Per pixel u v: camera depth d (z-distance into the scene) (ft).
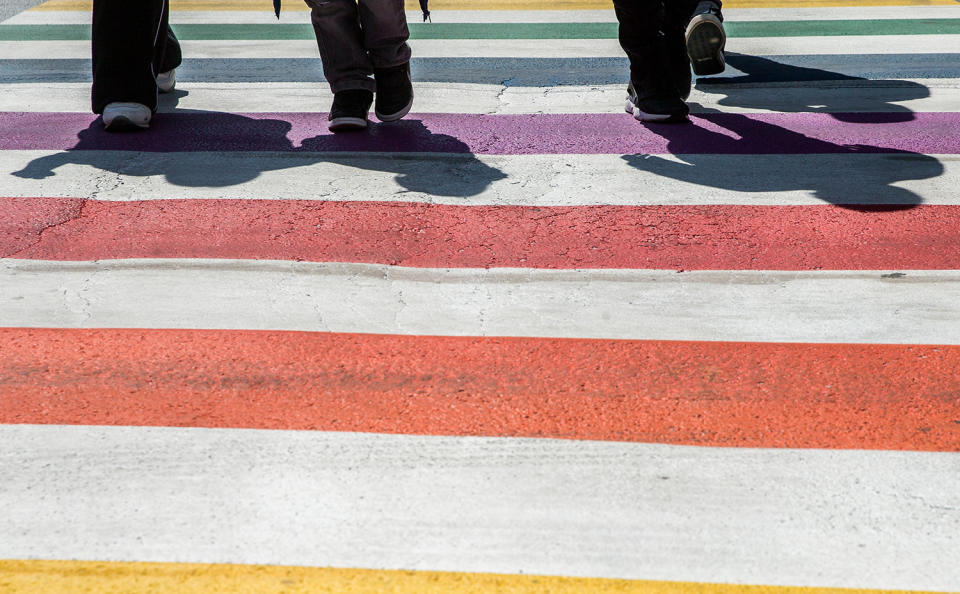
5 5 28.63
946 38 23.25
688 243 12.23
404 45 16.55
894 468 7.92
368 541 7.12
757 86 19.47
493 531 7.22
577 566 6.88
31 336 10.08
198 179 14.49
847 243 12.18
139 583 6.73
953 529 7.21
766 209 13.25
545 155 15.51
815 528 7.23
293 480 7.80
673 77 17.37
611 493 7.63
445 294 10.96
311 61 21.86
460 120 17.42
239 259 11.81
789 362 9.54
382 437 8.38
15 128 17.03
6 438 8.36
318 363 9.57
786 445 8.24
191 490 7.68
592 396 9.00
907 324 10.26
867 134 16.38
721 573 6.81
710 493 7.63
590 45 23.07
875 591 6.63
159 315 10.52
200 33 24.82
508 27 25.07
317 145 16.05
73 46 23.59
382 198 13.70
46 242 12.32
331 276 11.37
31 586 6.72
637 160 15.23
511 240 12.34
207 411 8.79
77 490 7.69
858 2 27.45
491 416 8.69
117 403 8.91
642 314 10.50
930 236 12.35
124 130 16.72
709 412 8.73
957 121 16.99
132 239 12.41
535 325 10.28
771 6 27.17
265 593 6.64
